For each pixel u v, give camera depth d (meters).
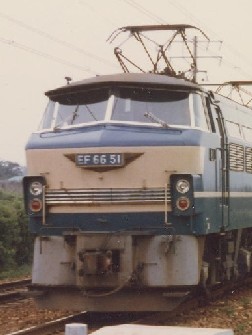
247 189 15.72
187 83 12.95
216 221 13.16
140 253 11.90
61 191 12.25
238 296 15.76
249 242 17.20
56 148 12.30
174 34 16.47
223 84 23.16
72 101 13.12
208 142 12.84
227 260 14.74
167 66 15.81
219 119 13.96
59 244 12.16
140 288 11.74
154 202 12.00
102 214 12.12
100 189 12.10
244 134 15.88
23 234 26.55
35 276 12.20
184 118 12.59
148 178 12.02
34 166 12.43
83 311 13.01
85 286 11.71
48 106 13.30
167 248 11.81
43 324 11.33
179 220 12.00
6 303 15.03
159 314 12.45
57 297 12.11
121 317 12.77
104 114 12.66
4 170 87.31
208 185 12.71
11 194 33.03
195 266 11.97
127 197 12.05
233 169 14.55
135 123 12.46
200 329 4.54
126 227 12.06
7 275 23.33
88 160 12.07
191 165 12.11
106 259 11.58
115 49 15.35
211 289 15.49
